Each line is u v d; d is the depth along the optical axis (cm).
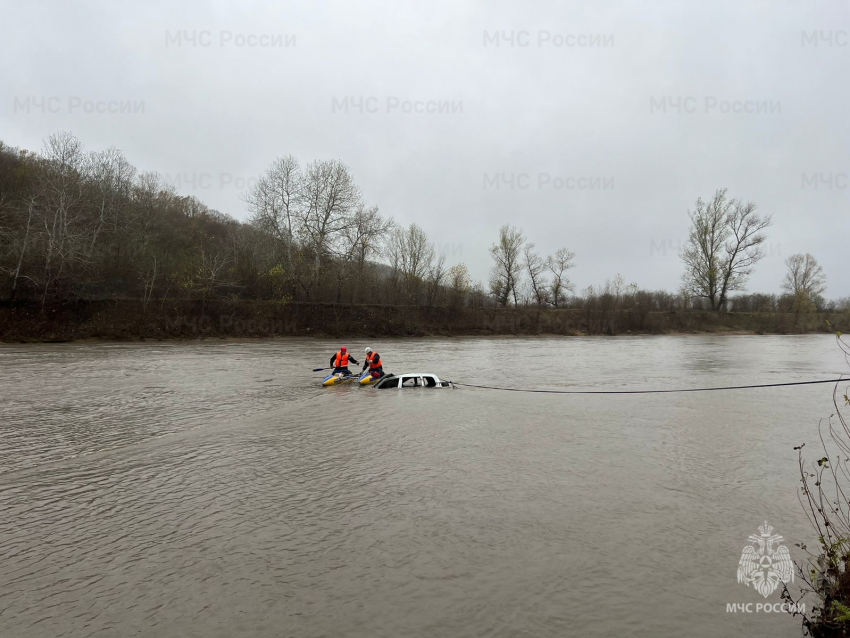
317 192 5325
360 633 443
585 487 822
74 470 900
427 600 496
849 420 1350
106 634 438
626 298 6931
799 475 888
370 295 5803
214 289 4853
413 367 2709
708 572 555
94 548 602
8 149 6650
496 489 811
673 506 743
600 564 571
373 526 668
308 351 3462
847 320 6869
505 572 553
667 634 445
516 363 2947
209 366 2525
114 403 1537
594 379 2250
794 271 8062
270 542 620
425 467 923
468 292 6331
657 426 1277
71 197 4444
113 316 4188
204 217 8994
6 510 720
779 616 474
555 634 443
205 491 796
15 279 3891
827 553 465
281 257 5575
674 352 3869
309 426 1249
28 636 433
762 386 2023
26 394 1684
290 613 472
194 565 562
